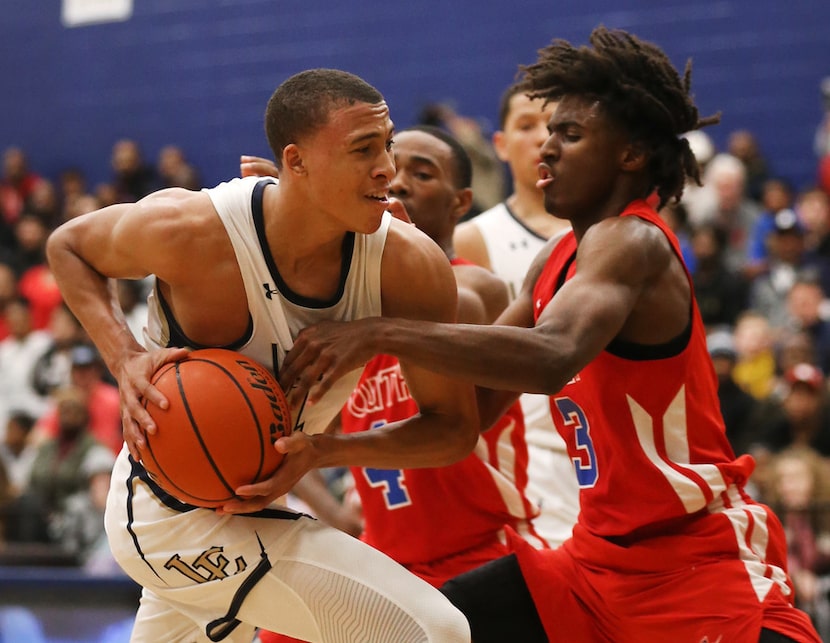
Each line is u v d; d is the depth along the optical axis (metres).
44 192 13.82
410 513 4.21
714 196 10.27
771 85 11.98
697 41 12.27
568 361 3.03
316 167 3.02
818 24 11.84
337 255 3.21
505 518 4.26
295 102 3.03
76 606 6.98
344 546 3.26
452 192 4.49
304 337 3.09
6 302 11.88
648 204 3.47
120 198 13.25
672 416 3.32
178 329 3.33
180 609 3.46
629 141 3.42
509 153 5.44
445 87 13.25
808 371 7.34
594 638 3.47
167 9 14.64
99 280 3.40
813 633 3.26
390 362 4.20
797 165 11.77
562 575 3.54
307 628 3.31
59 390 9.34
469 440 3.45
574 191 3.45
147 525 3.33
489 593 3.60
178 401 3.02
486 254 5.44
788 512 6.05
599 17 12.64
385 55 13.56
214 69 14.39
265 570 3.26
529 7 12.93
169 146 14.52
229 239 3.15
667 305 3.26
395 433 3.33
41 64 15.23
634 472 3.32
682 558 3.33
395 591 3.19
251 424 3.02
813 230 9.68
